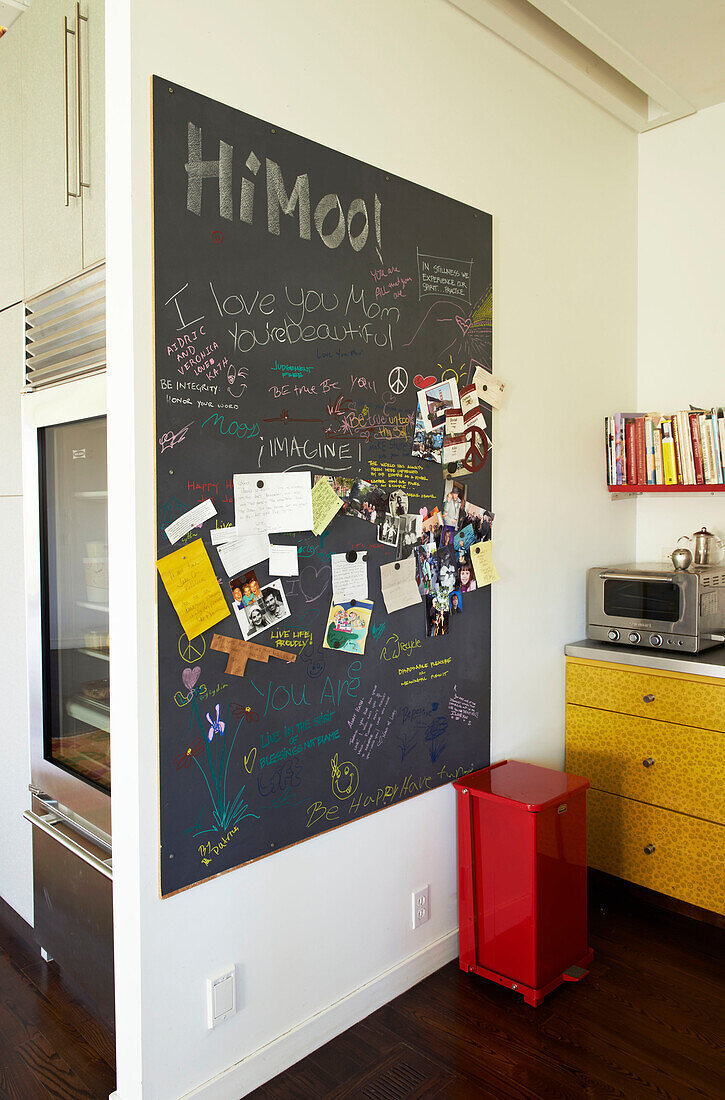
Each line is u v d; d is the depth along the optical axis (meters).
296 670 1.94
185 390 1.70
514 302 2.62
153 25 1.62
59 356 2.22
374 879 2.19
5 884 2.72
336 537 2.03
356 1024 2.13
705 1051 2.03
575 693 2.93
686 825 2.64
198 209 1.71
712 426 2.87
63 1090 1.88
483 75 2.46
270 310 1.86
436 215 2.29
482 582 2.48
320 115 1.96
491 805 2.26
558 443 2.87
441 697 2.37
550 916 2.23
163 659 1.67
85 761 2.17
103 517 2.02
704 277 3.14
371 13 2.09
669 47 2.60
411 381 2.23
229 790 1.80
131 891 1.67
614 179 3.14
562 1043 2.05
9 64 2.39
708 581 2.76
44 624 2.33
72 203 2.09
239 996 1.85
